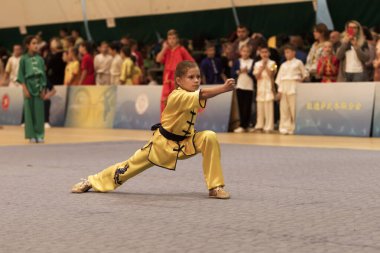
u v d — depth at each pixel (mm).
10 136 18266
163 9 24062
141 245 5285
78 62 22750
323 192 7934
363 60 16984
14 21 28188
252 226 5980
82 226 6074
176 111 7477
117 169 7930
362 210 6723
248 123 18953
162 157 7609
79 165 11047
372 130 16750
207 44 21203
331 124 17312
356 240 5375
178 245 5266
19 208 7035
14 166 10961
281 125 18172
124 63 21234
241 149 13555
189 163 11062
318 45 18078
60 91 23016
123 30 25312
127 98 21203
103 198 7641
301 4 21125
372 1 19969
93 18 25906
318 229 5816
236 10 22453
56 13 26859
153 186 8555
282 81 18031
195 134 7633
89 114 22172
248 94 18766
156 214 6629
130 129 20938
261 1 21859
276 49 19156
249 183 8727
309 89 17703
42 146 14836
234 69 18984
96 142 15844
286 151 13078
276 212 6656
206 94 7352
